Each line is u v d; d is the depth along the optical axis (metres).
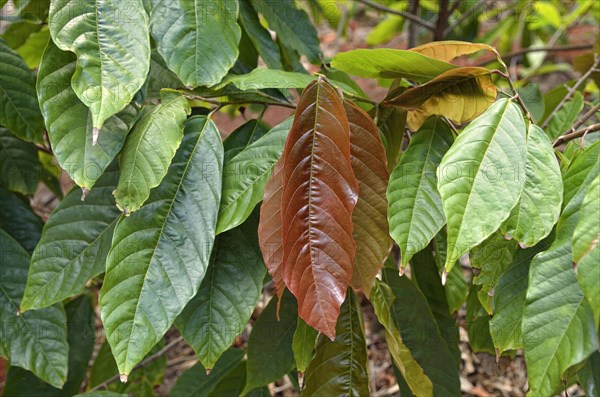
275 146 0.99
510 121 0.89
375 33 2.09
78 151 0.94
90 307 1.33
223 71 1.01
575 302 0.84
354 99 1.06
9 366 1.25
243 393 1.14
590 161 0.91
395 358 1.05
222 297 1.00
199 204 0.97
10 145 1.21
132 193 0.93
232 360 1.31
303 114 0.92
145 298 0.95
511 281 0.96
